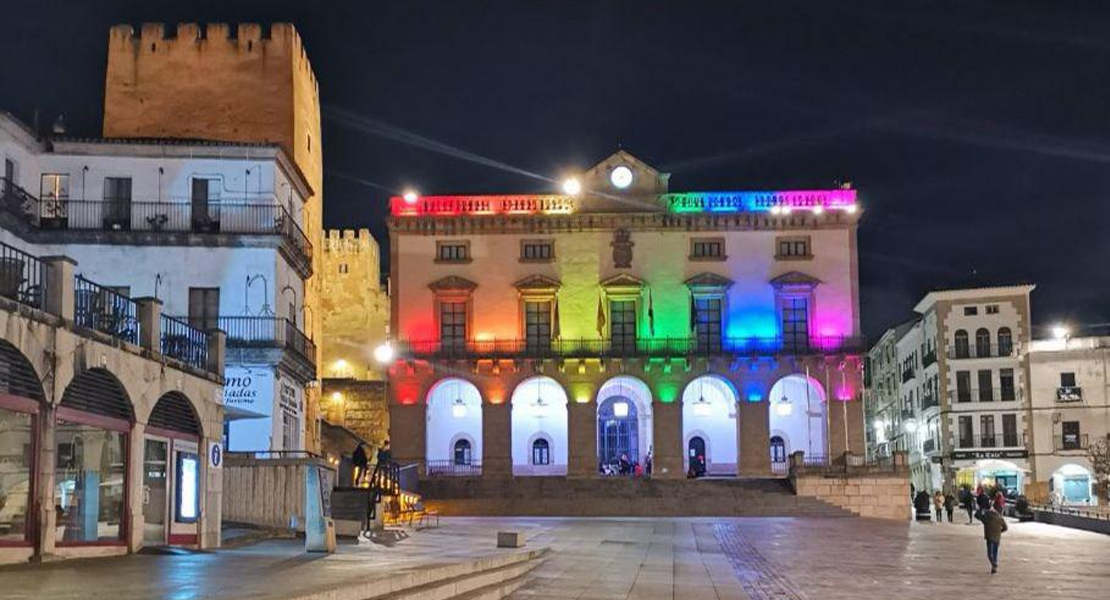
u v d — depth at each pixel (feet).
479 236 225.97
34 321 66.44
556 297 223.71
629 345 222.48
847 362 221.25
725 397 227.20
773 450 223.92
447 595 61.93
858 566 98.27
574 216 224.53
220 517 91.61
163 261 150.10
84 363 71.41
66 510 71.31
